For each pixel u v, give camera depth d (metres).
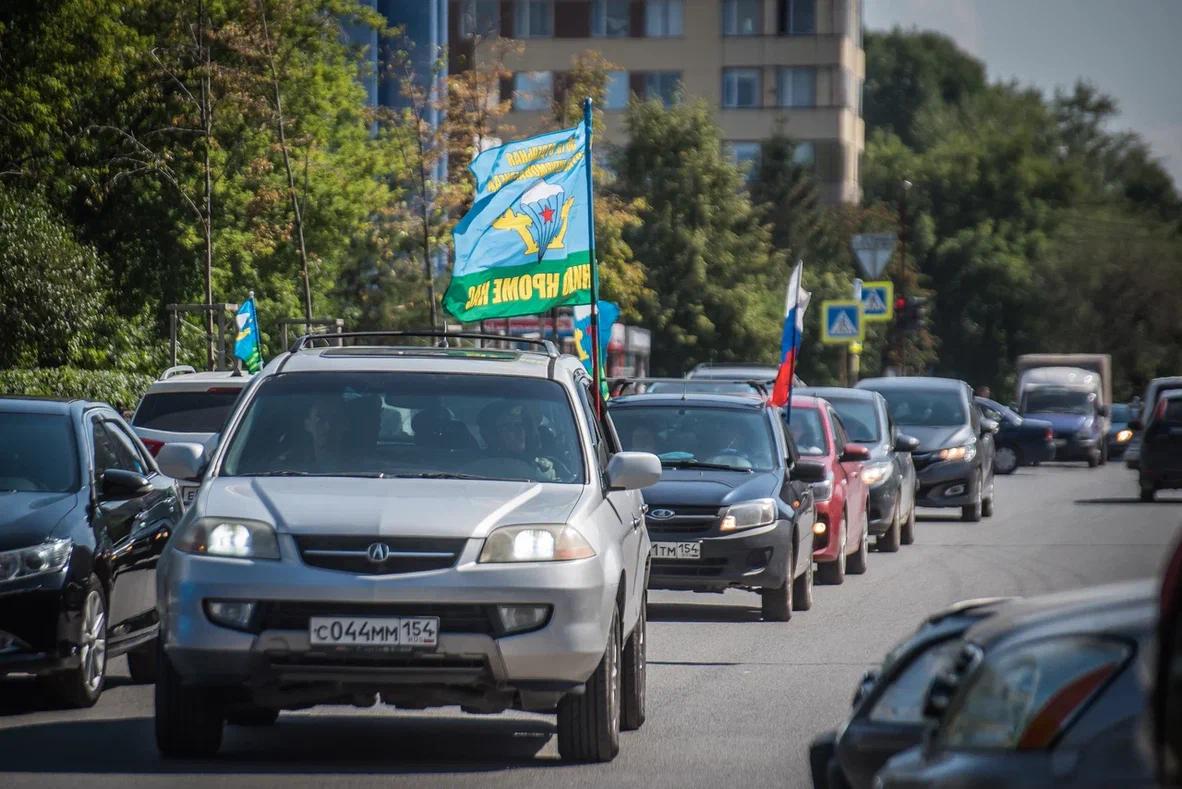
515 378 31.88
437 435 30.88
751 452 54.00
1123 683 13.16
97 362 125.31
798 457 56.53
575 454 30.89
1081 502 113.75
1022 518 98.44
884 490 73.81
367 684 27.50
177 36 138.50
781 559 50.38
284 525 27.84
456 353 33.19
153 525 38.94
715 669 41.22
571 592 27.89
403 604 27.45
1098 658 13.34
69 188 137.25
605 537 29.25
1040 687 13.54
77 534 34.66
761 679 39.56
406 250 163.50
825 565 62.09
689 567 49.88
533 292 53.56
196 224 145.75
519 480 30.23
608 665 28.94
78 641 34.09
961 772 13.52
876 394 79.69
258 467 30.42
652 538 50.03
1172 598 10.11
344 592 27.28
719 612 53.84
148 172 141.25
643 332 161.88
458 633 27.41
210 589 27.48
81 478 36.34
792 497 52.19
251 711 32.72
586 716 28.86
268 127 143.50
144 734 31.42
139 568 37.66
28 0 128.62
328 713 34.53
